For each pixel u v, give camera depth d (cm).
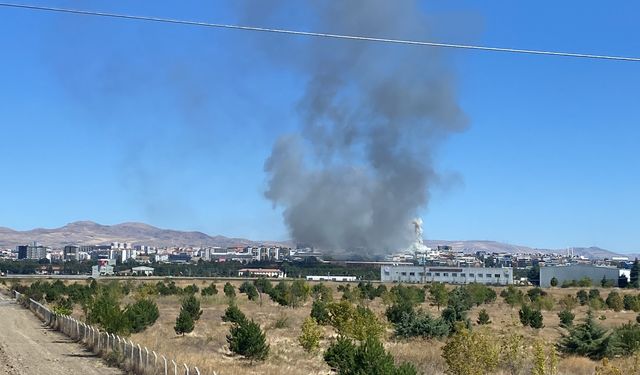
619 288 16012
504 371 2853
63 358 3762
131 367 3167
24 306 8800
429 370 3092
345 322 4938
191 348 4278
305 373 3259
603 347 3741
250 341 3778
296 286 9562
